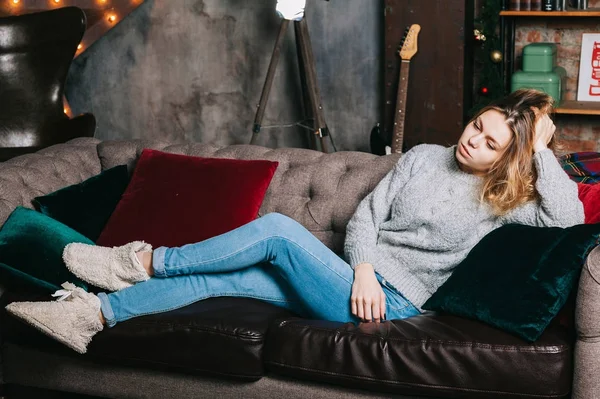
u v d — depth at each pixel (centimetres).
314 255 209
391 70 425
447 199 212
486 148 203
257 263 221
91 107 539
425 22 409
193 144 280
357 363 191
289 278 212
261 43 489
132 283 217
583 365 179
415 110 423
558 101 405
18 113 400
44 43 408
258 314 212
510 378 180
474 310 191
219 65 503
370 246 217
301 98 490
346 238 224
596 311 175
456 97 411
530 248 193
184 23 503
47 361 229
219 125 513
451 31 404
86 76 534
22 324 225
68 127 399
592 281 176
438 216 210
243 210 246
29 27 406
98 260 216
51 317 204
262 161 255
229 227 243
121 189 269
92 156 288
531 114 202
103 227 257
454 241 210
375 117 475
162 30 509
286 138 500
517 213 207
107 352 215
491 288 191
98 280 216
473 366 181
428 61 413
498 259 196
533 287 185
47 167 270
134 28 515
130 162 283
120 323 215
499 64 424
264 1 482
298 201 254
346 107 480
